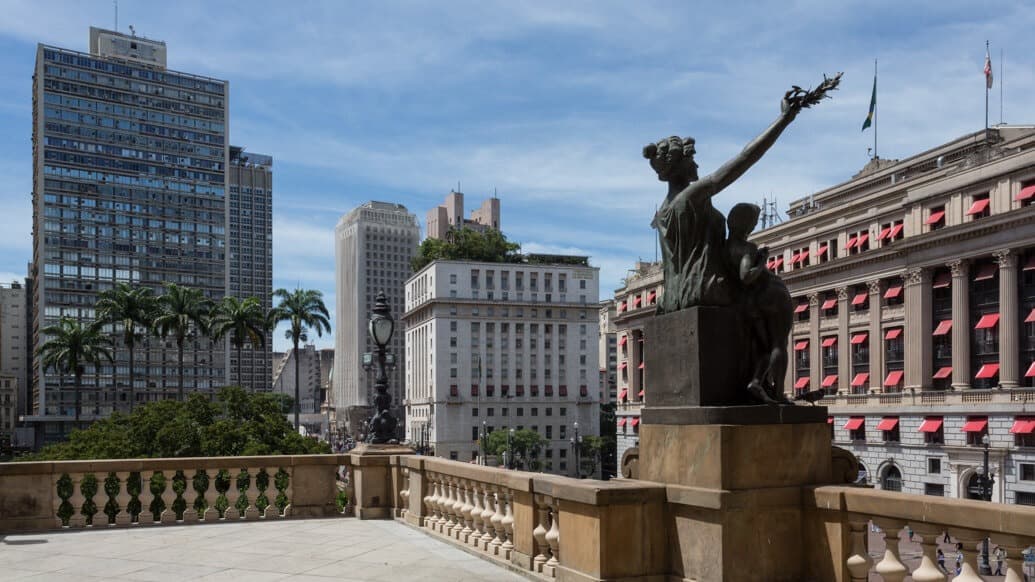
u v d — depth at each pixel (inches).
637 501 271.7
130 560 391.2
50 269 5816.9
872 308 2699.3
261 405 2085.4
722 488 251.0
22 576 354.9
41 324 5728.3
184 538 459.2
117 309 3427.7
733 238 277.3
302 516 550.9
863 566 240.8
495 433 5123.0
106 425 1972.2
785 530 257.6
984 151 2407.7
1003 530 194.7
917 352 2481.5
